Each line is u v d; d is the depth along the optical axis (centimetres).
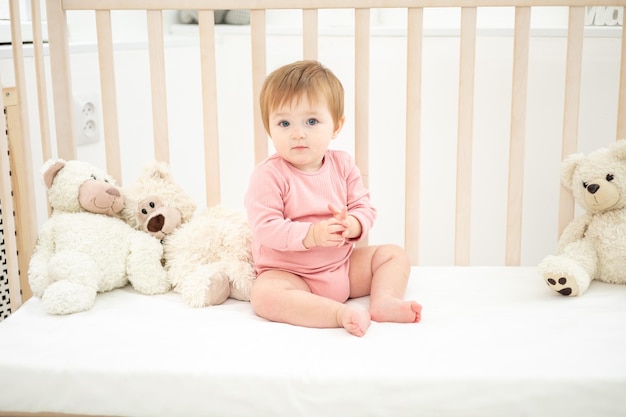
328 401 100
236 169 237
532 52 189
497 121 197
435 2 145
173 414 104
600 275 142
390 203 216
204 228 141
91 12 208
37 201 173
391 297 124
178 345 110
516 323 118
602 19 188
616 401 99
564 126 151
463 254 157
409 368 101
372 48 205
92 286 130
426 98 202
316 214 134
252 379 101
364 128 151
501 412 100
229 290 136
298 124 129
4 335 115
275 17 234
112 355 107
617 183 138
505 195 202
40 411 106
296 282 130
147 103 212
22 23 172
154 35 149
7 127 160
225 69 229
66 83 149
